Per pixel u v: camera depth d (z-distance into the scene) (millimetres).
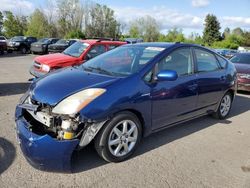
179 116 4867
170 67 4645
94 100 3588
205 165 4070
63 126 3488
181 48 4969
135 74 4137
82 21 61438
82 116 3477
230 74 6109
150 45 5008
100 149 3781
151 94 4191
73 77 4129
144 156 4230
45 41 26219
